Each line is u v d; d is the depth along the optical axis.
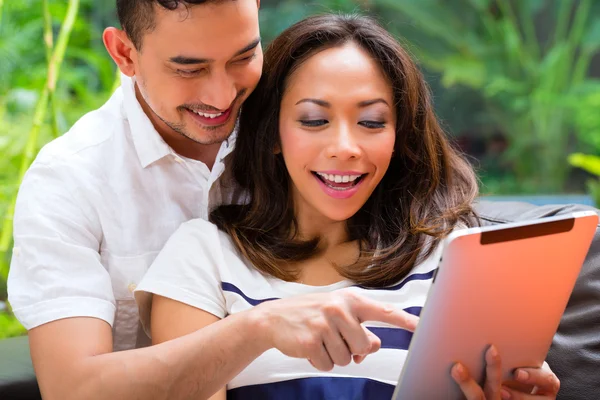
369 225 1.62
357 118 1.47
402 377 1.16
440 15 6.01
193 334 1.27
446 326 1.13
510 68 6.07
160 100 1.48
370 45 1.50
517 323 1.21
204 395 1.28
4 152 2.74
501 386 1.28
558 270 1.19
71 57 4.05
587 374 1.57
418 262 1.55
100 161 1.61
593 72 6.58
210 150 1.71
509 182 6.23
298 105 1.48
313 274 1.56
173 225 1.67
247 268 1.54
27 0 3.60
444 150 1.64
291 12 5.89
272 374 1.45
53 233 1.50
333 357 1.15
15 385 1.53
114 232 1.60
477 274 1.11
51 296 1.45
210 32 1.37
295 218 1.60
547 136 6.08
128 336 1.66
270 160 1.58
